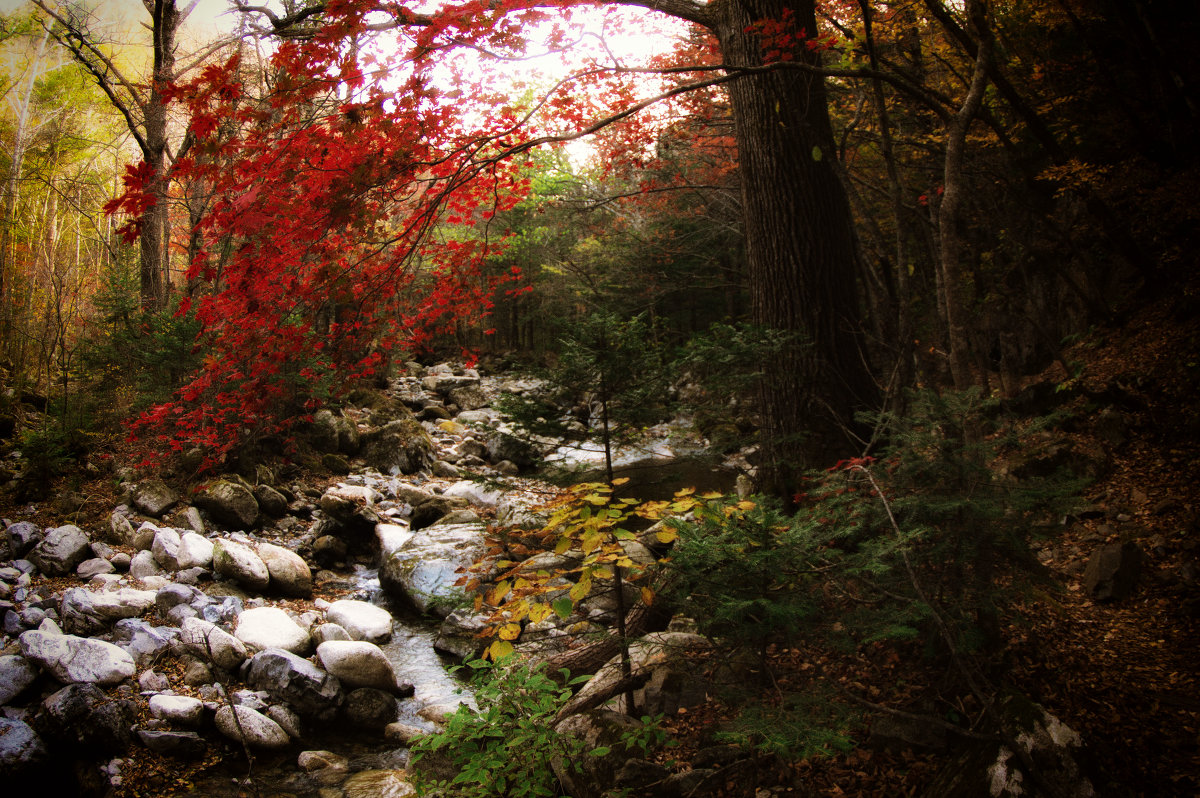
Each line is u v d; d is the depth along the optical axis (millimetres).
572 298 20719
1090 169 7660
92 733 4141
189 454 8188
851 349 6070
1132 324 8328
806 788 3270
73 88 13117
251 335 3680
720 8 6312
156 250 9555
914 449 3383
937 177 10125
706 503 3320
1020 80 9234
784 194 6051
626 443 4613
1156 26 8055
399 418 13469
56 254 12062
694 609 3092
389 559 7238
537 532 3479
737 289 16562
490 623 3678
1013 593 3201
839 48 6371
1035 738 2910
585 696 4207
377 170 3303
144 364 8750
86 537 6523
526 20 3357
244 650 5266
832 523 3705
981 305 12109
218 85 2752
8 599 5527
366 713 4930
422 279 5180
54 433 7609
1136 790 2934
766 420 6074
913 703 3586
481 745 3396
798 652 4273
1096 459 6254
